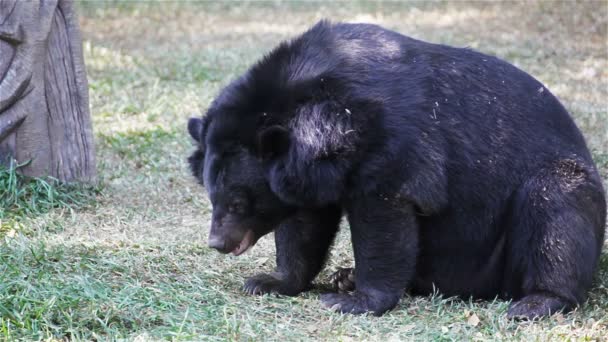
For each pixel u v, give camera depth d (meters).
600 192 11.41
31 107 14.77
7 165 14.78
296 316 10.82
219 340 9.79
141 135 19.47
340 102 10.37
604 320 10.59
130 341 9.60
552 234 10.91
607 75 25.05
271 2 38.34
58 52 15.02
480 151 10.96
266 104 10.57
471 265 11.48
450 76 11.06
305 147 10.27
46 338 9.67
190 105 21.80
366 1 38.06
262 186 10.67
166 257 12.70
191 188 16.45
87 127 15.51
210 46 29.34
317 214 11.41
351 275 11.94
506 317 10.72
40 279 11.14
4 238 12.95
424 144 10.50
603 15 31.05
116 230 13.98
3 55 14.41
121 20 33.81
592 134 19.23
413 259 10.81
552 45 28.67
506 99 11.23
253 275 12.27
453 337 10.11
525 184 11.07
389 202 10.48
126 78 24.39
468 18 33.72
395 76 10.66
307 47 10.88
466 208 11.10
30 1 14.41
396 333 10.22
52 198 14.68
